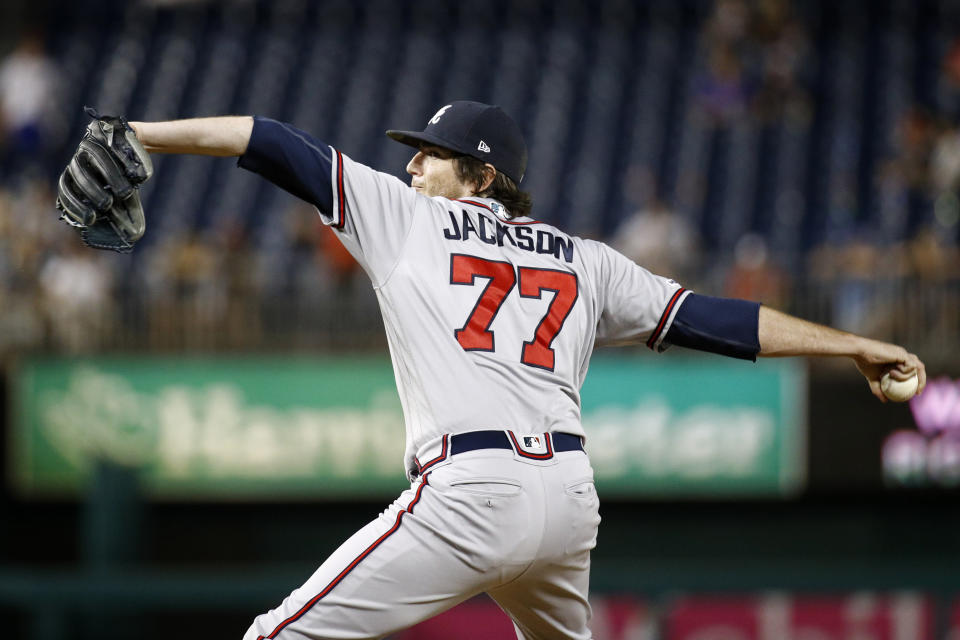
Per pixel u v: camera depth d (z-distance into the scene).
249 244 44.16
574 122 55.19
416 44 60.06
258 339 36.72
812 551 39.19
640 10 60.09
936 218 45.28
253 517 39.62
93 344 36.97
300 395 36.41
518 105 56.53
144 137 11.05
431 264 11.59
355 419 36.22
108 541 32.66
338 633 11.30
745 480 35.03
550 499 11.38
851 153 51.00
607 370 35.62
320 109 56.81
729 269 37.31
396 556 11.20
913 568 21.83
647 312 12.38
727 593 21.84
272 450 36.41
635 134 54.16
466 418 11.32
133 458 36.50
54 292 37.28
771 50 53.53
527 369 11.57
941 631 21.80
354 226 11.52
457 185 12.37
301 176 11.27
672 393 35.34
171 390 36.66
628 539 39.62
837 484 34.62
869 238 41.81
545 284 11.95
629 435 35.47
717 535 39.44
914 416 34.50
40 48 54.16
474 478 11.16
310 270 40.91
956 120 51.38
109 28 61.31
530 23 60.56
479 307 11.57
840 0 57.72
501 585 11.84
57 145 53.34
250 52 60.03
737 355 12.47
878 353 12.35
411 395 11.63
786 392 34.91
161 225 49.75
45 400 36.91
